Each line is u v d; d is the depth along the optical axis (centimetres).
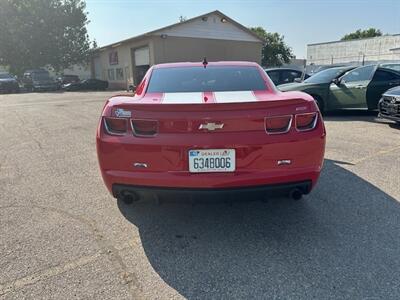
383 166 452
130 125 260
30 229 300
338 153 521
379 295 205
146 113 256
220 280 225
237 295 210
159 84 330
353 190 372
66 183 421
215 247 266
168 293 213
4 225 308
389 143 581
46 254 259
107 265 244
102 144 267
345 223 299
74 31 3816
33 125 902
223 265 242
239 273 232
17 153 582
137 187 261
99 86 3244
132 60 2956
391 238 271
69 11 3694
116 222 312
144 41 2669
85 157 547
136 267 241
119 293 213
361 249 256
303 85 911
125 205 349
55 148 615
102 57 3681
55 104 1564
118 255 257
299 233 284
